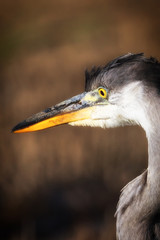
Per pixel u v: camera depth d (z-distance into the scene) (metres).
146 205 5.57
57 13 28.69
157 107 5.39
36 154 13.40
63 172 12.47
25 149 13.80
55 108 6.77
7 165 12.62
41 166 12.66
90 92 6.50
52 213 11.25
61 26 27.12
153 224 5.52
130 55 5.88
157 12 26.70
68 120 6.68
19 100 17.89
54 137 14.39
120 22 26.70
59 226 10.90
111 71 6.10
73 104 6.68
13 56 23.61
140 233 5.62
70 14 28.77
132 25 25.92
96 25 26.53
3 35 26.34
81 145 13.66
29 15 29.38
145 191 5.61
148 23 25.53
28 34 26.36
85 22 27.30
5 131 14.99
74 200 11.45
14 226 11.06
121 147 13.39
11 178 12.09
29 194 11.63
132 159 13.02
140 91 5.57
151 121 5.43
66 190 11.76
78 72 20.53
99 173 12.41
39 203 11.42
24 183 11.95
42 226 10.94
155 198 5.47
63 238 10.44
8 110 17.00
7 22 28.22
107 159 12.95
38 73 20.78
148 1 28.38
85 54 22.75
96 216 11.02
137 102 5.62
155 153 5.41
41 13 29.56
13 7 30.30
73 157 13.18
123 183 12.05
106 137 13.88
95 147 13.45
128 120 6.07
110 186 11.94
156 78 5.48
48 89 18.80
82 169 12.59
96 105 6.46
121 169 12.57
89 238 10.09
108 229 10.11
